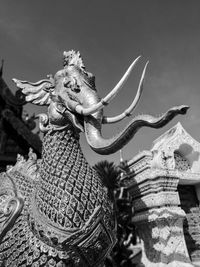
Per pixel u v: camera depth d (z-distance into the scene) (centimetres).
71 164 212
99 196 204
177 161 572
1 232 209
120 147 185
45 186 203
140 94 190
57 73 249
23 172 292
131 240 876
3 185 268
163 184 462
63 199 189
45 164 217
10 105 1062
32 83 268
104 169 1042
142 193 495
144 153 488
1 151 1021
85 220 186
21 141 1073
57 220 183
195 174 557
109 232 197
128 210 927
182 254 415
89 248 182
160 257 420
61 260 176
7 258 202
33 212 198
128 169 541
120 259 838
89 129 212
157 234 435
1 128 1055
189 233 563
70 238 176
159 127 159
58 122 229
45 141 230
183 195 610
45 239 181
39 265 180
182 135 556
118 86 191
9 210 217
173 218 429
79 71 239
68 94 226
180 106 146
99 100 220
